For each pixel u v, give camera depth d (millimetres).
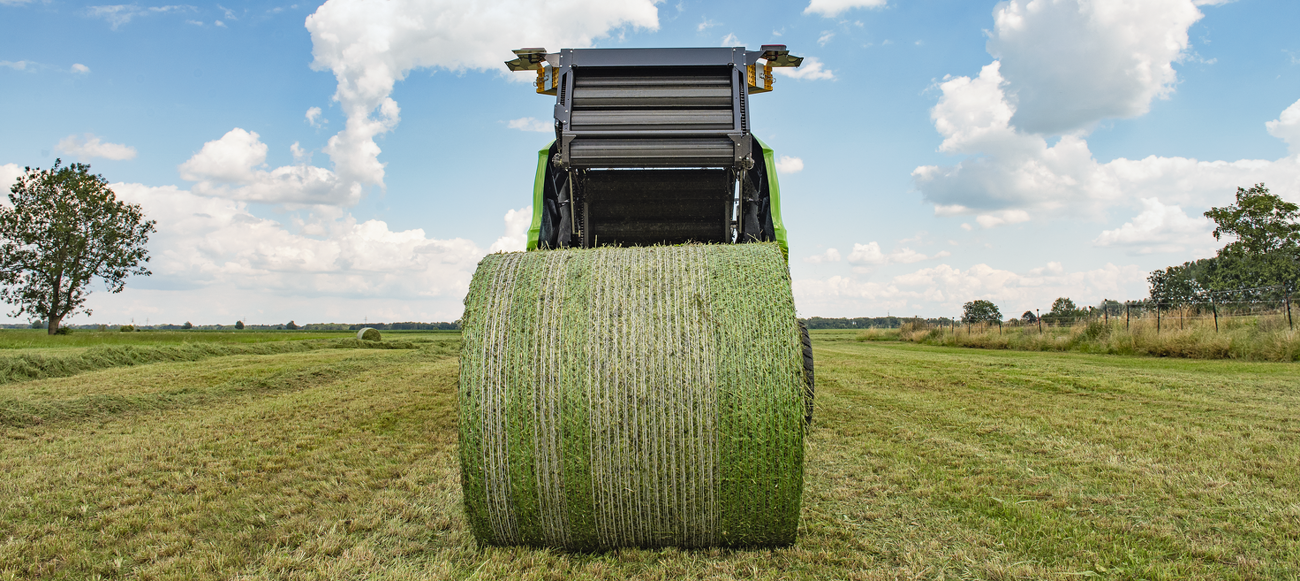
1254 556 2920
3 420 6363
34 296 33188
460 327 3066
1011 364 12359
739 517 2994
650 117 4793
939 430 5840
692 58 4914
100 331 35312
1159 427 5711
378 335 26000
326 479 4438
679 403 2898
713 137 4773
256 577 2842
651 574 2842
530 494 2982
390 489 4148
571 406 2912
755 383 2908
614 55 4898
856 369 11602
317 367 12164
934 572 2840
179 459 5016
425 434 5977
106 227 34906
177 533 3408
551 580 2822
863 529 3348
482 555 3053
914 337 25516
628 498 2957
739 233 5250
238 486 4281
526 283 3119
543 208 5027
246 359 15195
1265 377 9258
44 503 3906
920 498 3836
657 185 5203
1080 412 6621
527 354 2957
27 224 33312
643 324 2959
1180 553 2977
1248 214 33781
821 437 5570
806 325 4117
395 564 2973
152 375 10953
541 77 5395
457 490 4086
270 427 6352
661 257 3191
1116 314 17953
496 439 2961
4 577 2889
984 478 4207
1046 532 3264
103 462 4902
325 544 3186
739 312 2980
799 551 3045
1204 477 4113
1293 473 4152
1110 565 2879
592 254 3266
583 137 4758
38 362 11227
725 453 2908
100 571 2951
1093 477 4199
